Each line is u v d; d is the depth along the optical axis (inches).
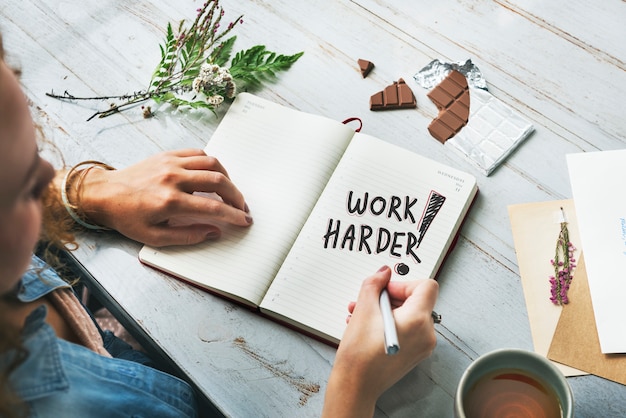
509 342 34.2
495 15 42.8
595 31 41.1
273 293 36.0
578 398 32.3
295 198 38.2
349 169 38.5
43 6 48.1
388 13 44.2
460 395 28.5
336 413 31.2
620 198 35.8
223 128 41.4
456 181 37.5
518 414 29.8
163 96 42.9
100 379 31.8
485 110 40.0
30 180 21.9
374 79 42.4
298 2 45.8
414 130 40.5
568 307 34.2
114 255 39.3
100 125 43.4
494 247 36.6
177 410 34.9
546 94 39.9
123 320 40.6
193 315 37.1
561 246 35.6
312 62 43.5
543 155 38.5
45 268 33.0
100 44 46.3
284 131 40.4
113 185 38.3
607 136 38.3
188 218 38.5
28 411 27.4
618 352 32.5
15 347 24.9
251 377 35.1
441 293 35.9
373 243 36.6
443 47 42.5
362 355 31.2
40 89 45.0
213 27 44.1
